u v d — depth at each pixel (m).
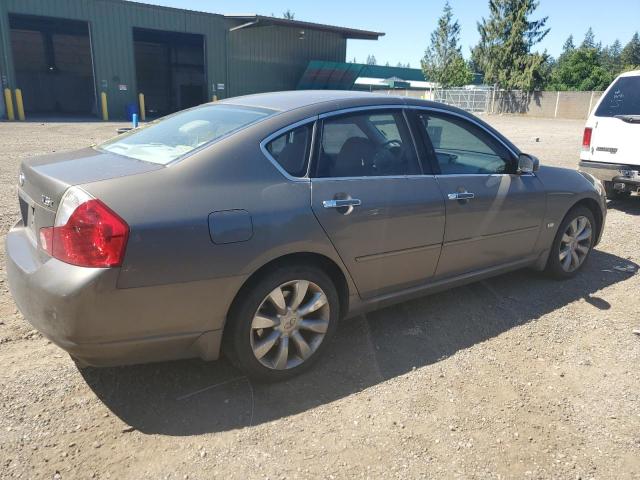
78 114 30.22
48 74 32.56
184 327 2.64
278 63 32.69
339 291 3.33
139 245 2.42
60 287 2.36
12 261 2.77
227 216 2.65
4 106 24.25
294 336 3.04
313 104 3.23
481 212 3.82
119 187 2.50
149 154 2.96
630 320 4.02
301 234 2.88
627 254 5.66
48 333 2.48
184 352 2.75
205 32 29.09
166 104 36.41
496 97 43.97
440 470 2.42
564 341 3.67
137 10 26.66
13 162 10.63
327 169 3.12
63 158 3.13
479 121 4.04
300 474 2.37
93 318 2.39
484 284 4.68
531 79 42.81
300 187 2.96
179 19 28.02
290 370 3.06
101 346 2.47
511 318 4.01
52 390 2.89
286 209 2.85
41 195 2.68
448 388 3.06
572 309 4.20
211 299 2.66
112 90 26.84
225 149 2.82
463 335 3.72
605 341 3.69
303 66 33.88
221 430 2.64
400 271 3.48
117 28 26.28
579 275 4.96
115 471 2.34
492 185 3.92
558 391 3.07
